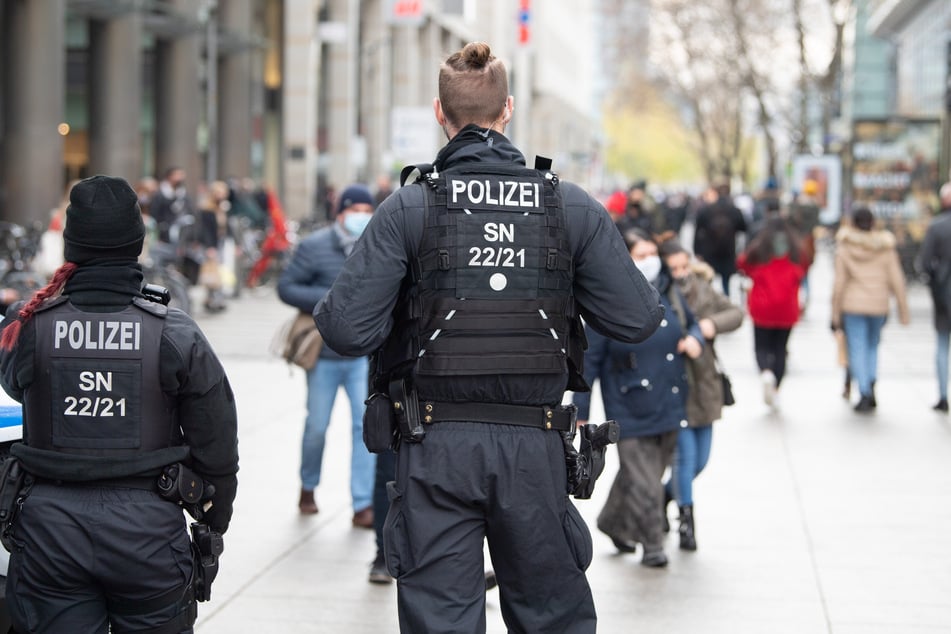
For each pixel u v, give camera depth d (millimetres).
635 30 95812
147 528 5582
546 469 5656
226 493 5914
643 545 10312
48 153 40219
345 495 12672
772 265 18312
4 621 6223
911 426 16641
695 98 99438
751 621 9008
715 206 29719
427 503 5613
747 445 15312
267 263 36156
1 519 5617
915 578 10000
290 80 62781
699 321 10766
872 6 85250
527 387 5672
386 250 5598
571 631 5777
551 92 128750
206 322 28438
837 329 17938
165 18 46344
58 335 5648
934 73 67875
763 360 18656
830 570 10219
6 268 25312
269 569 10172
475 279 5637
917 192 37469
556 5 139250
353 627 8867
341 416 17188
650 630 8820
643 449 10305
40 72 39906
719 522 11750
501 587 5809
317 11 65438
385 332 5625
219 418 5750
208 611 9156
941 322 17703
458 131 5926
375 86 71062
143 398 5645
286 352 11594
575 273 5836
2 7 40062
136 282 5781
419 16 41938
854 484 13250
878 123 37312
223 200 31500
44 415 5656
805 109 62375
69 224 5695
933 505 12344
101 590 5684
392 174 54250
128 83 45000
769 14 65562
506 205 5695
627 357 10133
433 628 5484
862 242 17500
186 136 50500
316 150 67062
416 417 5641
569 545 5746
